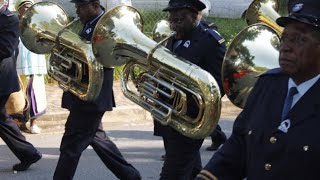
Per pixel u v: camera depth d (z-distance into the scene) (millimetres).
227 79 3789
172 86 3721
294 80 2357
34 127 7543
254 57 3725
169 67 3711
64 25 5117
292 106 2338
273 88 2441
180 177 3984
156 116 3871
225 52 3883
